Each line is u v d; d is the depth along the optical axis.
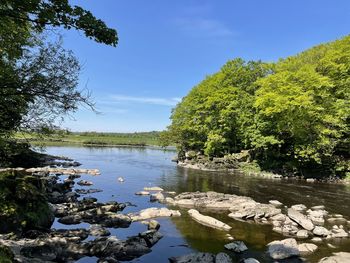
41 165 51.03
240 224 20.52
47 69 9.95
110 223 19.55
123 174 43.88
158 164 59.31
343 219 22.14
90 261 13.78
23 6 7.86
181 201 26.30
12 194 17.88
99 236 17.12
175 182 37.38
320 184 38.34
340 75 48.09
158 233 17.62
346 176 42.78
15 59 9.95
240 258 14.87
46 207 19.52
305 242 17.34
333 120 42.75
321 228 18.86
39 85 9.69
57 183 32.81
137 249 15.14
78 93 10.37
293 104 42.28
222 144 58.41
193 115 65.06
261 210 22.45
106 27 8.72
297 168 45.34
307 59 58.56
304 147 43.56
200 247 16.20
